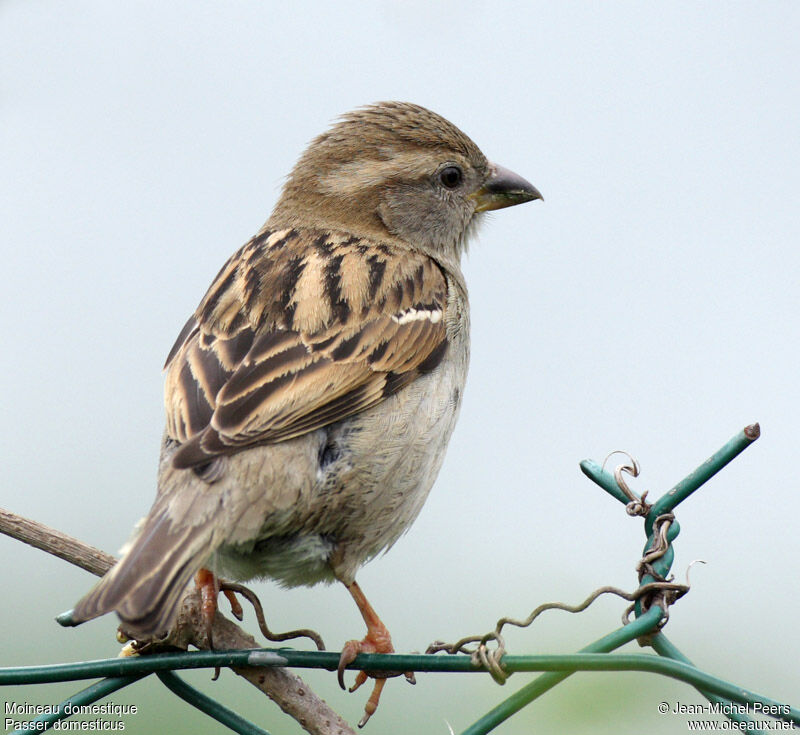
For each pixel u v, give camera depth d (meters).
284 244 10.60
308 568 9.56
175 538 8.00
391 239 11.80
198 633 8.54
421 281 10.44
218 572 9.05
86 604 7.39
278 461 8.66
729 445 7.93
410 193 11.91
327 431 9.23
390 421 9.47
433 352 10.07
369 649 9.35
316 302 9.70
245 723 8.05
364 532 9.46
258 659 7.92
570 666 7.53
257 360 9.14
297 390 9.08
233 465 8.47
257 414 8.76
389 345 9.72
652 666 7.33
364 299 9.89
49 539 8.34
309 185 11.91
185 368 9.22
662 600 7.84
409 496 9.68
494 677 7.60
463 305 10.88
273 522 8.84
